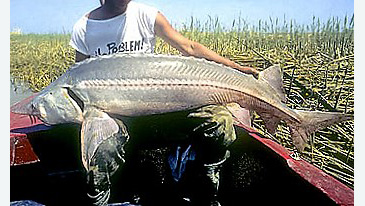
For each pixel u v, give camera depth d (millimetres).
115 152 1286
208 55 1519
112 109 1284
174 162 1432
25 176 1521
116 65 1279
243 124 1565
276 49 3520
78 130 1453
